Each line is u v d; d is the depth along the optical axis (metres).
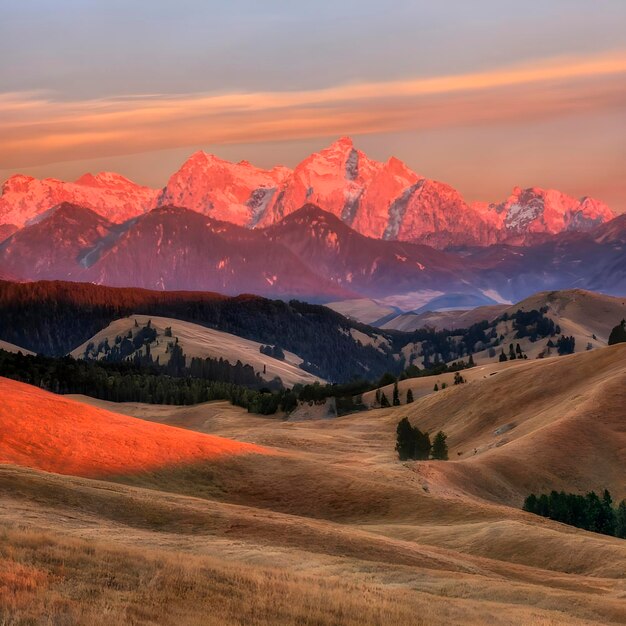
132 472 90.38
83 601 28.12
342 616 34.31
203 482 93.44
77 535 45.25
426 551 64.00
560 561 69.94
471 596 49.69
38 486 60.00
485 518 85.25
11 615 25.09
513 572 63.62
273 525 61.88
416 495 92.12
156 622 27.73
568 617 45.84
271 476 97.25
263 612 32.31
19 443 89.94
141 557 37.09
